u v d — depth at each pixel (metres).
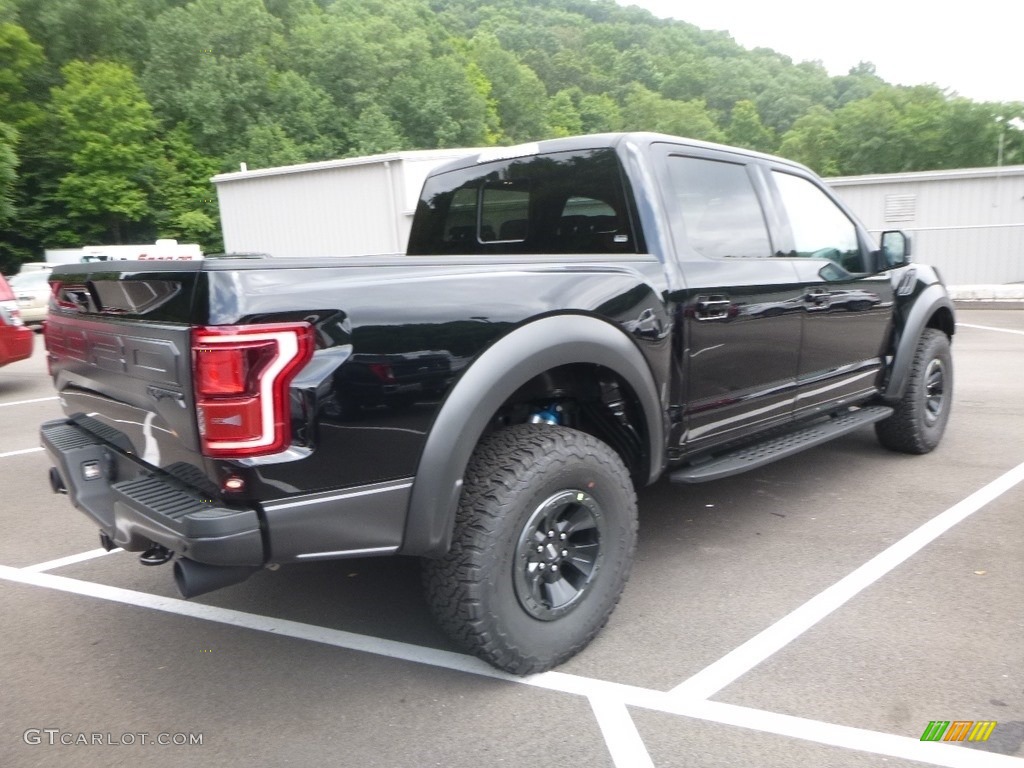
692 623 3.15
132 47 45.75
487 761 2.36
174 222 37.94
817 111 90.44
